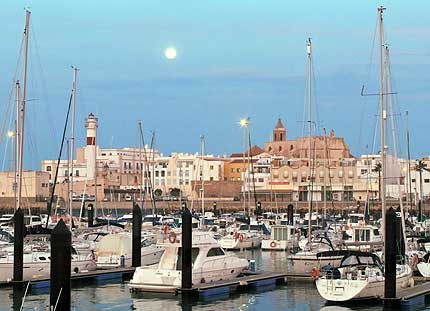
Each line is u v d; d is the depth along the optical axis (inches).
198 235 1807.3
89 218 3602.4
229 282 1796.3
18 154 2534.5
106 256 2170.3
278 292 1809.8
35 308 1523.1
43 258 1889.8
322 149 5782.5
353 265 1748.3
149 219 4397.1
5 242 2407.7
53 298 1331.2
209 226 3838.6
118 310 1572.3
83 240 2677.2
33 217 3917.3
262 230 3585.1
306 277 1977.1
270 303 1659.7
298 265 2123.5
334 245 2482.8
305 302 1672.0
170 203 7199.8
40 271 1865.2
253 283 1856.5
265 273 1998.0
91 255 2097.7
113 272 2016.5
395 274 1599.4
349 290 1614.2
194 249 1795.0
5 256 1895.9
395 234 1599.4
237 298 1722.4
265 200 7864.2
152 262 2260.1
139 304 1633.9
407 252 2106.3
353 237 2758.4
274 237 3176.7
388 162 2488.9
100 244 2223.2
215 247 1845.5
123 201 7352.4
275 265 2536.9
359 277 1648.6
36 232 2529.5
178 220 4254.4
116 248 2208.4
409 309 1582.2
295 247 3026.6
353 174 7726.4
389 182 2896.2
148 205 7007.9
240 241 3179.1
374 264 1756.9
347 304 1625.2
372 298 1638.8
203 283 1764.3
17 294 1732.3
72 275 1923.0
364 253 1768.0
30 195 6712.6
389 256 1593.3
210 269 1801.2
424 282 1870.1
